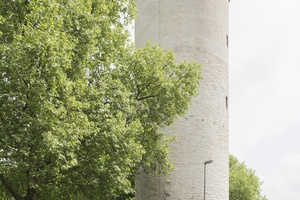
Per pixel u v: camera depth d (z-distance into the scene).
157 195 25.39
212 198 25.56
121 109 17.16
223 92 27.89
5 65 13.43
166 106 20.89
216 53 27.83
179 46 27.19
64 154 14.27
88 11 16.61
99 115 15.91
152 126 20.34
